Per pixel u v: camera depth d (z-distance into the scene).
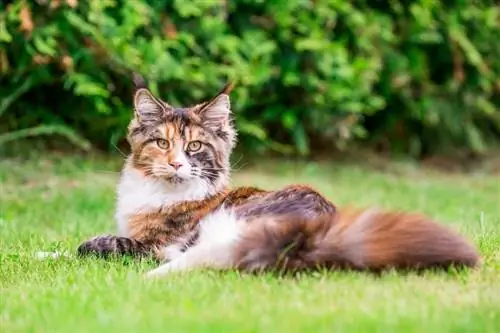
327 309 6.51
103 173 14.62
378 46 16.75
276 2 15.43
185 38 14.35
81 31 13.69
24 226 11.37
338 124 16.47
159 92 14.71
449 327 6.02
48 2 13.31
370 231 7.53
